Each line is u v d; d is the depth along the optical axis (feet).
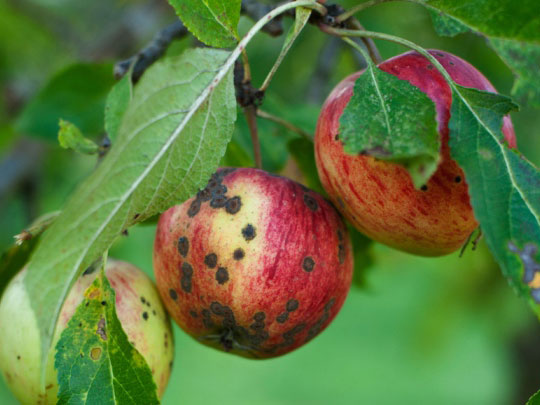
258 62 2.10
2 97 2.26
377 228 1.27
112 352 1.19
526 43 1.21
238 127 1.51
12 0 2.41
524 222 1.09
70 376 1.18
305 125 1.56
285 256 1.25
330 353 6.54
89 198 1.09
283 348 1.32
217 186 1.28
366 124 1.12
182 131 1.14
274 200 1.27
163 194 1.15
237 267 1.25
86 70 1.58
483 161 1.12
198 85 1.15
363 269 1.55
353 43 1.21
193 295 1.28
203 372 6.06
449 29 1.22
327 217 1.29
